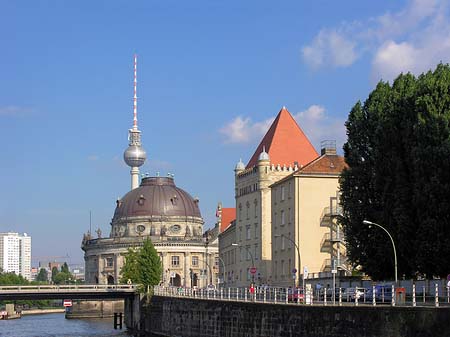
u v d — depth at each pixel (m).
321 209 111.94
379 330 54.50
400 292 59.16
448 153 64.38
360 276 93.62
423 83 70.50
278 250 119.25
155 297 116.25
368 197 74.50
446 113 66.12
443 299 63.41
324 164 113.62
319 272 105.94
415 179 66.94
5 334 130.12
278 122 143.88
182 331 99.06
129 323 137.12
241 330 76.69
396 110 71.50
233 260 149.75
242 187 141.25
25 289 130.50
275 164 136.00
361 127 77.25
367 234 73.75
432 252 65.44
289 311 66.06
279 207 119.38
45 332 134.75
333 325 59.38
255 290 84.12
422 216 66.31
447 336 49.25
